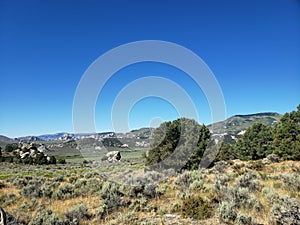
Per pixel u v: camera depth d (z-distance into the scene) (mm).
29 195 15500
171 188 15727
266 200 11445
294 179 13922
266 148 38562
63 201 14344
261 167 23188
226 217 9414
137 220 10352
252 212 10039
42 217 10141
